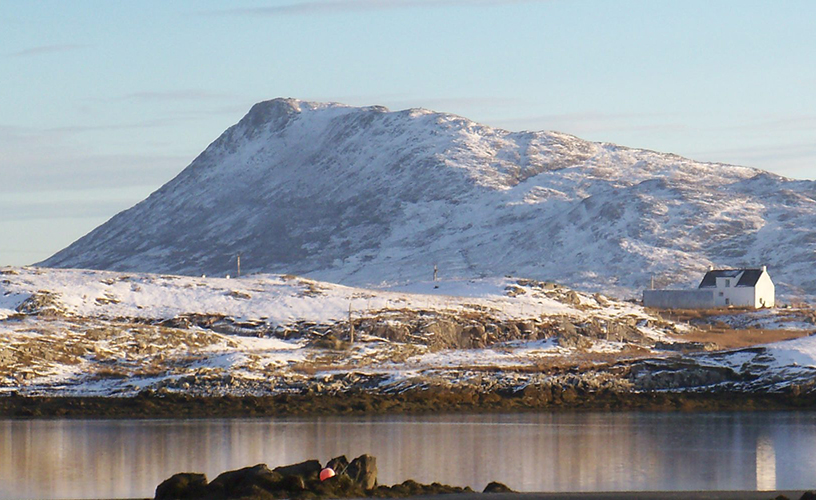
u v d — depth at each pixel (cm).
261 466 15150
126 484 18962
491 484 16012
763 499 15012
